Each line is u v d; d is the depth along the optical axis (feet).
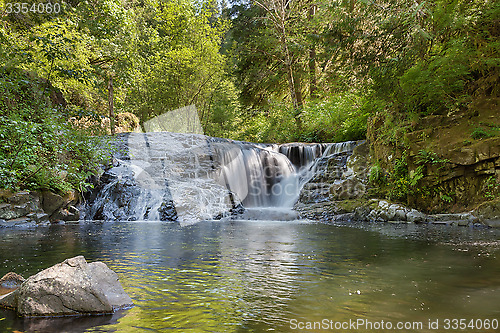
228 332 6.79
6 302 8.25
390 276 11.44
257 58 82.53
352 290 9.81
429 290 9.73
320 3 61.57
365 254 15.65
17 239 20.63
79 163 34.24
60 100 43.42
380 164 38.14
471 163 29.84
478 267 12.67
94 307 7.83
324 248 17.40
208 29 84.64
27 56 37.45
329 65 59.21
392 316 7.64
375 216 32.91
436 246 17.70
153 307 8.34
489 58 32.12
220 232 24.57
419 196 33.71
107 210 36.42
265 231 25.05
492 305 8.36
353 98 55.67
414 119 34.96
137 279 11.10
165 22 88.28
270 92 86.28
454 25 33.88
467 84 35.19
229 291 9.77
